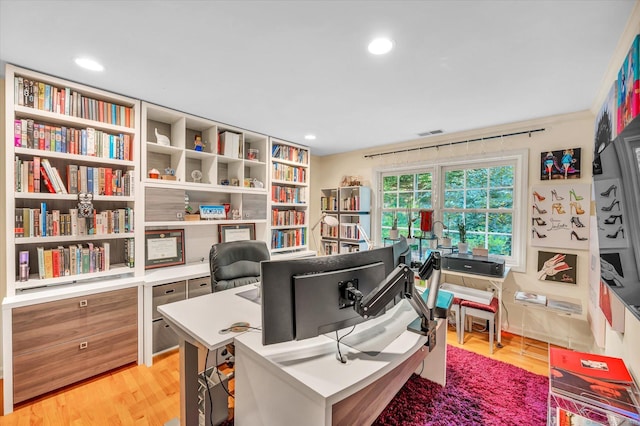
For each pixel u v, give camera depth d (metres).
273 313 1.07
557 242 2.79
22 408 1.86
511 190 3.20
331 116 2.89
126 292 2.32
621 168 1.18
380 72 1.95
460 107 2.60
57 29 1.52
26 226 1.99
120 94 2.38
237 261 2.38
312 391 0.94
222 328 1.45
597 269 2.14
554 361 1.62
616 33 1.48
